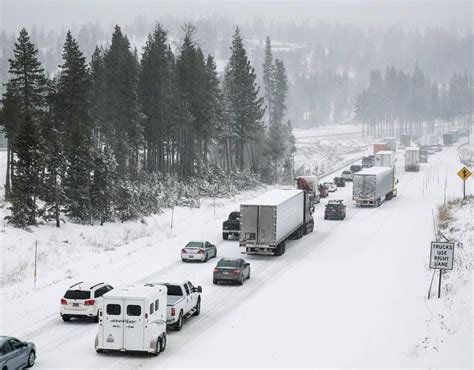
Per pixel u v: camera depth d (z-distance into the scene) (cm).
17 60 11888
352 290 6662
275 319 5597
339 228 11250
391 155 19875
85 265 7800
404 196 15962
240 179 17038
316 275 7481
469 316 5081
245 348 4784
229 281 7031
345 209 13100
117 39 14825
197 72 16138
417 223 11619
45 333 5112
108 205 10662
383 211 13400
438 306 5675
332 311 5831
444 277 6806
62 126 12338
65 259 8019
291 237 10150
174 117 15500
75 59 12431
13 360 4075
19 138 9088
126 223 10819
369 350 4691
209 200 14562
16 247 8006
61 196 9819
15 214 8762
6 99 11644
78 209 10206
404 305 5934
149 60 15250
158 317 4712
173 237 10081
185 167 16375
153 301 4625
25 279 6988
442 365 4256
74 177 10075
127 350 4553
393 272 7519
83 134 10644
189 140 16538
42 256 7938
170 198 13062
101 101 14450
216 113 17238
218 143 18725
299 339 4997
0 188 13112
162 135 15300
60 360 4462
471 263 6919
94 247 8912
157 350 4625
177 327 5262
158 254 8731
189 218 12119
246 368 4334
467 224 9669
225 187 15562
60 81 12569
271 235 8419
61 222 9750
